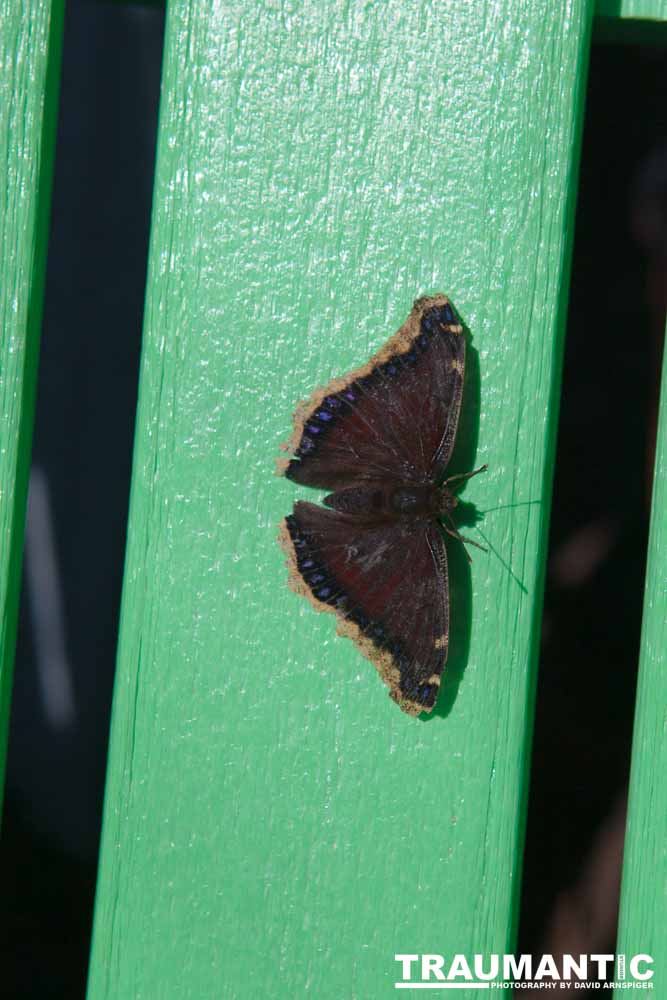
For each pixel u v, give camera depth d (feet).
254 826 2.12
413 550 2.12
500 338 2.13
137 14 2.95
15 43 2.14
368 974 2.11
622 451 2.69
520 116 2.13
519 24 2.13
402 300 2.14
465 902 2.11
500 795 2.11
